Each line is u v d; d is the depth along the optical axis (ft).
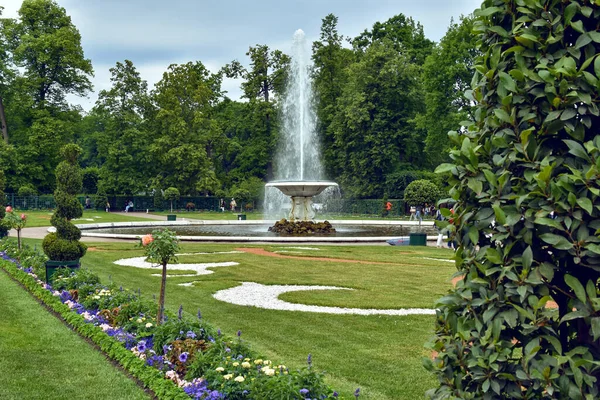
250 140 197.98
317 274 47.06
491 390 9.57
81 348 24.41
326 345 25.27
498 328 9.42
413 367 22.09
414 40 184.03
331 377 20.83
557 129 9.52
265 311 32.48
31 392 19.01
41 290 35.35
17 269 44.04
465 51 132.67
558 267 9.42
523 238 9.48
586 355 9.03
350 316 31.19
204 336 21.57
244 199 177.99
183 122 178.81
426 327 28.71
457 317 10.43
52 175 166.40
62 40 156.46
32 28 161.07
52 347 24.48
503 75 9.95
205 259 57.26
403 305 33.99
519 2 10.23
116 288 31.63
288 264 53.78
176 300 35.55
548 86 9.48
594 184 9.00
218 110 211.20
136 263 53.93
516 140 9.95
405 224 117.91
